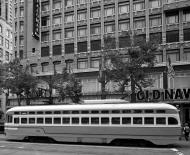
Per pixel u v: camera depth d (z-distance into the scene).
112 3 43.00
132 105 21.02
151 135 20.08
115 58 28.02
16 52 51.09
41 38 48.16
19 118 24.56
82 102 23.81
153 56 27.47
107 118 21.38
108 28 42.88
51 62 46.28
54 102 42.62
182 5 37.66
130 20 41.28
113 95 39.25
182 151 17.70
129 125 20.66
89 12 44.50
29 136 24.20
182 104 35.62
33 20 46.81
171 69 33.75
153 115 20.27
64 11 46.59
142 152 17.22
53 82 35.94
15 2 52.56
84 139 21.94
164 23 39.16
